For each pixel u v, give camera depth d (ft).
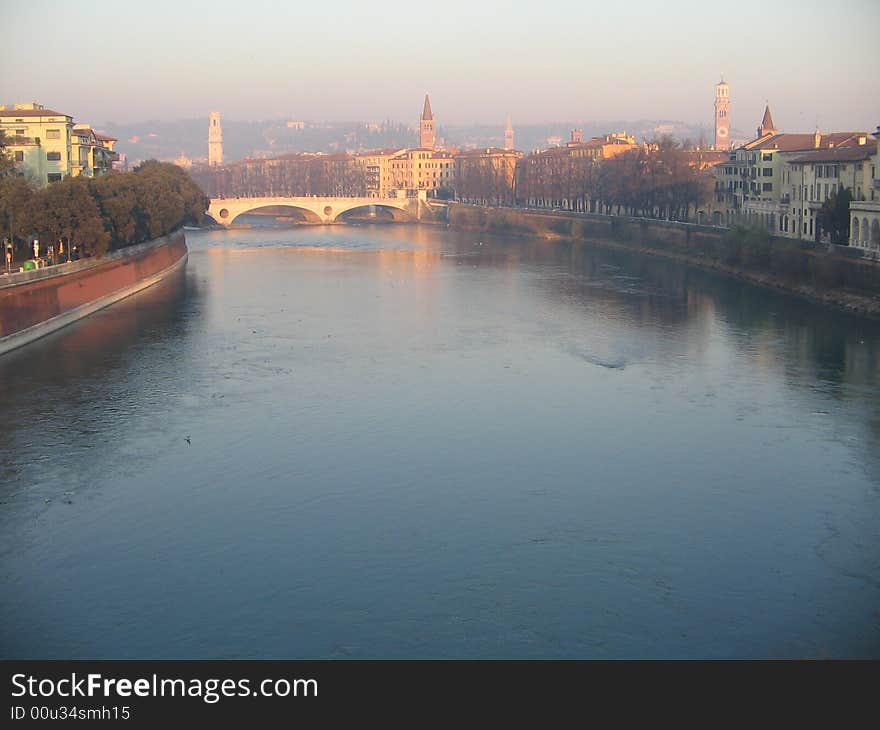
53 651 186.39
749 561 216.54
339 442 289.74
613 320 471.62
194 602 201.46
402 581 208.74
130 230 557.74
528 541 226.38
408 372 368.07
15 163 577.84
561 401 329.93
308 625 193.26
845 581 207.72
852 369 368.07
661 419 310.04
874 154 565.53
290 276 644.69
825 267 517.96
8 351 395.14
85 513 240.73
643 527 233.35
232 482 259.80
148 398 330.34
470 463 273.33
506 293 562.66
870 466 269.44
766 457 276.62
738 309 497.87
